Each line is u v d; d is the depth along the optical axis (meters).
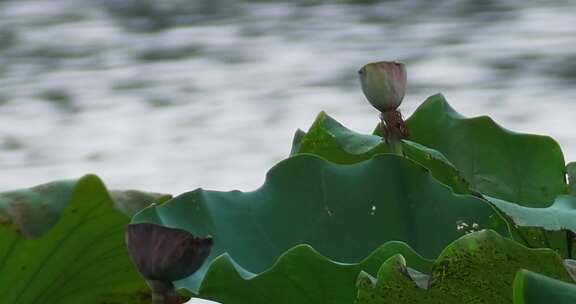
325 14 20.80
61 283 4.52
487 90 14.20
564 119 12.28
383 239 4.53
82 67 17.44
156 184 11.02
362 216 4.54
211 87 15.81
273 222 4.51
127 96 15.52
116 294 4.56
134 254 4.04
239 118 13.70
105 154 12.33
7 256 4.45
